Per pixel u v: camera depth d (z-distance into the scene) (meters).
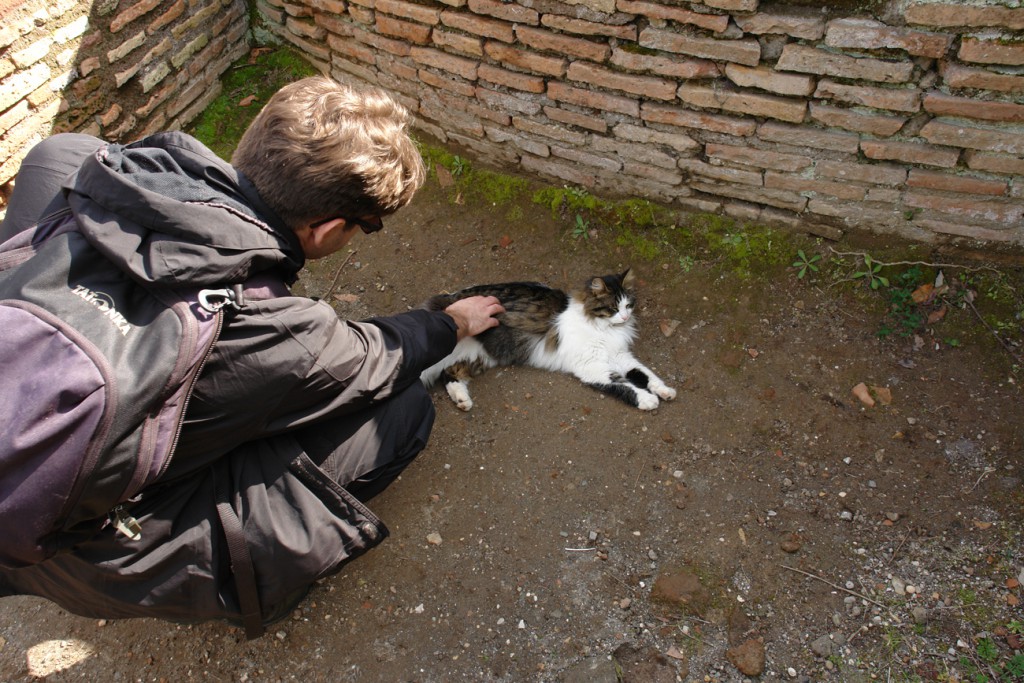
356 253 3.61
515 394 3.10
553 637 2.37
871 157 2.76
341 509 2.06
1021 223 2.75
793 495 2.62
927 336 2.91
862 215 2.96
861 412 2.81
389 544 2.60
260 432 1.91
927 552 2.45
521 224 3.56
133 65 3.60
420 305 3.38
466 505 2.70
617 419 2.94
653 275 3.30
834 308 3.02
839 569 2.44
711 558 2.49
